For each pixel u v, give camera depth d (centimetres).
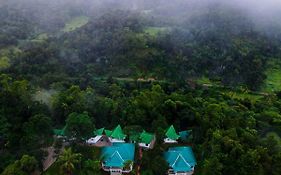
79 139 9512
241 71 17900
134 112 10881
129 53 17238
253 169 9038
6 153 9194
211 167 8944
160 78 16400
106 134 10200
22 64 15712
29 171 8544
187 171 9325
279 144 11475
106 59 17275
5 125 9744
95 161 8938
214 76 17512
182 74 16900
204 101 13338
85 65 16775
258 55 19475
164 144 10231
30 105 10506
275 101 15588
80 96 11581
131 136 9950
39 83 13975
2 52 17762
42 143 9506
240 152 9288
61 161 8738
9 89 10681
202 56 18188
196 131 10388
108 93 13812
